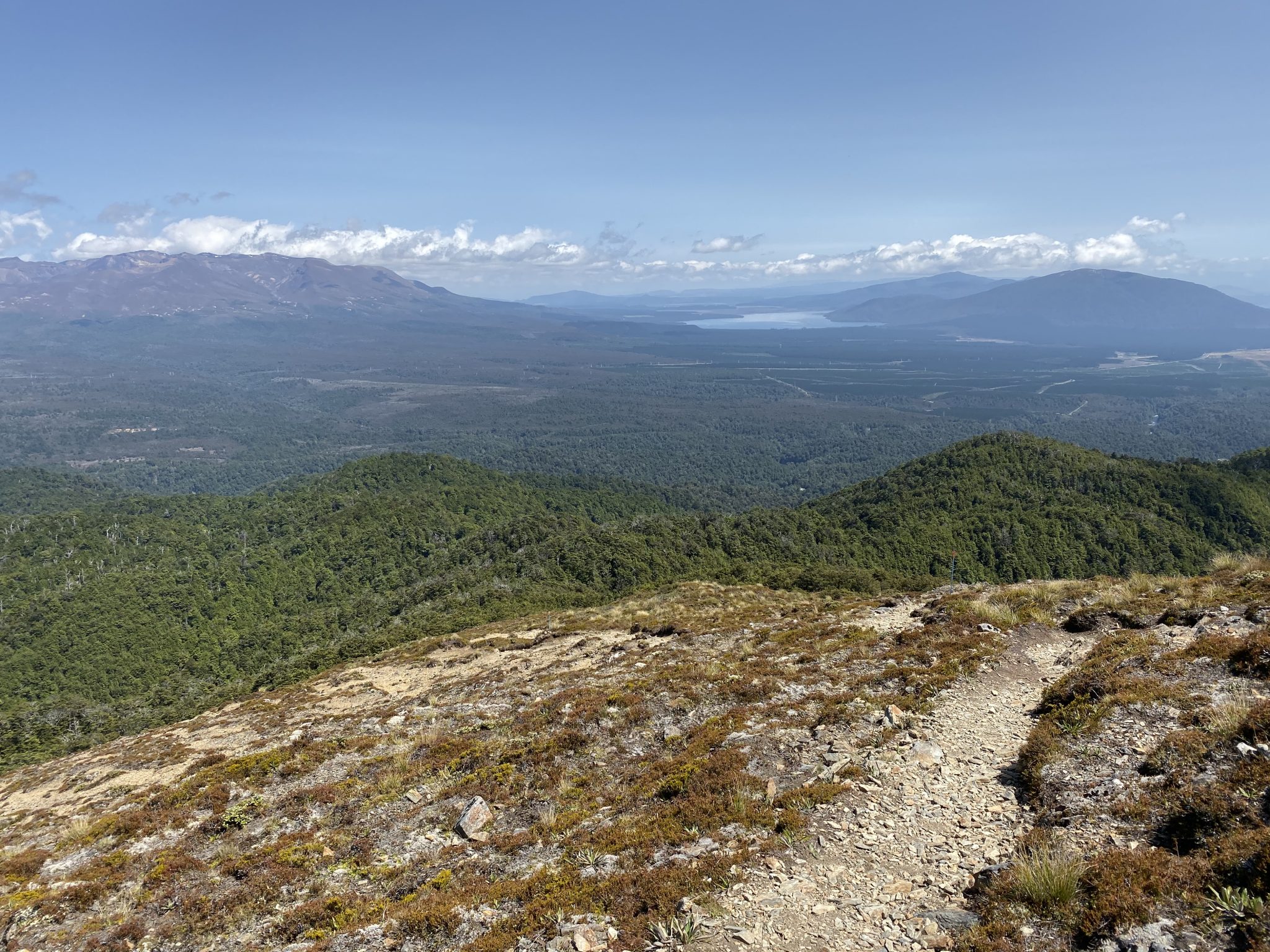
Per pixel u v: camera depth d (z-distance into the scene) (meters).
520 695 25.64
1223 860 8.07
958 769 13.27
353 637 77.50
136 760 28.22
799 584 66.94
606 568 85.75
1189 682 13.91
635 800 14.38
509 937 9.93
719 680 21.44
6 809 26.42
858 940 8.69
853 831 11.40
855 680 19.61
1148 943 7.31
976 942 8.14
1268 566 23.45
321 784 19.89
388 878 13.71
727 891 10.00
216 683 78.69
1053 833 10.20
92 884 14.73
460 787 17.30
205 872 15.27
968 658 19.38
